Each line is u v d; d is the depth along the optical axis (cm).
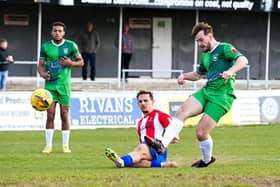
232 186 1468
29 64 4962
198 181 1512
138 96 1877
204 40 1791
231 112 3669
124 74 4803
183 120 1784
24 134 3134
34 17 4984
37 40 4984
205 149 1811
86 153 2342
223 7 5109
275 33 5462
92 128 3412
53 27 2298
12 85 4803
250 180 1538
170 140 1791
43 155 2261
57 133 3156
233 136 3073
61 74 2319
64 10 5041
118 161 1784
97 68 5119
